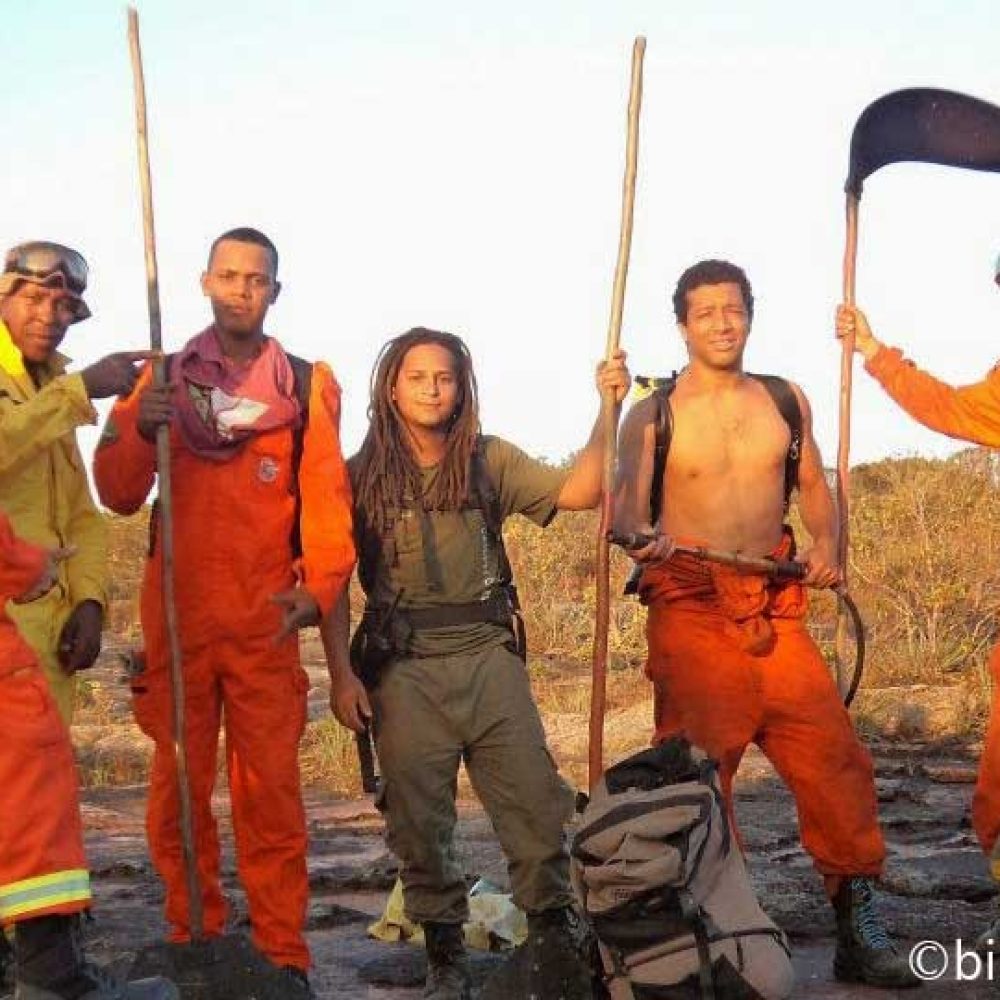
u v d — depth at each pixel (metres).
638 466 3.68
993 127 3.77
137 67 3.41
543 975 3.25
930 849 4.93
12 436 3.15
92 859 5.09
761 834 5.13
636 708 7.20
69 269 3.29
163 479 3.29
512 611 3.49
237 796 3.45
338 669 3.48
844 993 3.56
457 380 3.46
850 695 3.79
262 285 3.44
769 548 3.71
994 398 3.64
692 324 3.67
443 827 3.44
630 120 3.40
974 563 8.75
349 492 3.44
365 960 3.88
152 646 3.44
